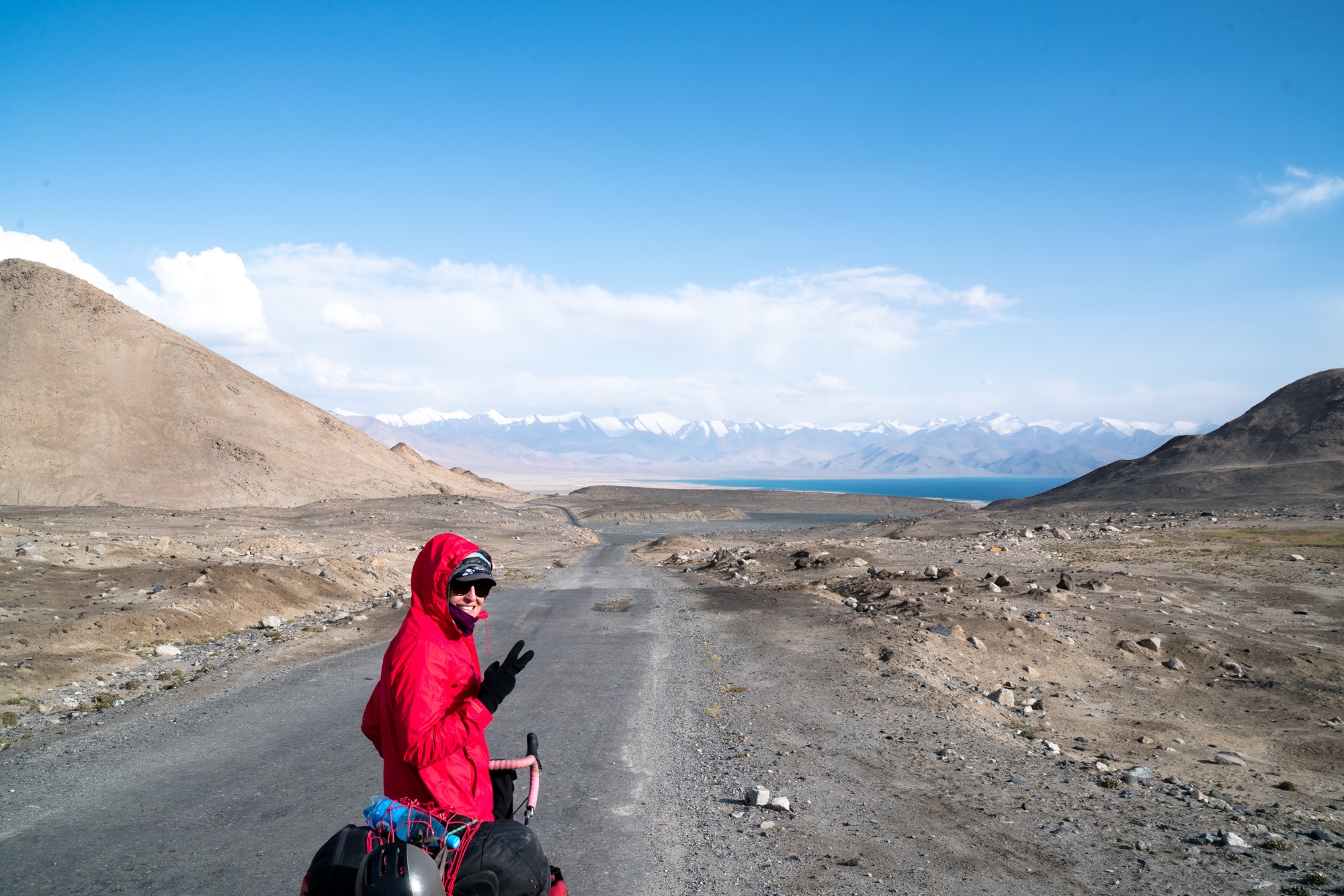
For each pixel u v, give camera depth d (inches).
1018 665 781.9
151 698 508.1
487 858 118.4
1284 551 1796.3
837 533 3235.7
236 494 5068.9
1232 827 328.5
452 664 126.1
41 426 5108.3
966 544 1966.0
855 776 372.2
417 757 121.5
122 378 5905.5
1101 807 347.6
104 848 272.2
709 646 729.6
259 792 332.2
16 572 879.1
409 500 4291.3
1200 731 628.4
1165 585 1328.7
